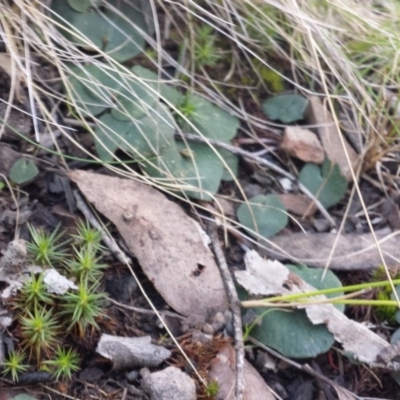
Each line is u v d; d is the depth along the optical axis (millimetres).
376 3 376
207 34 347
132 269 283
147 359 256
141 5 342
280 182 327
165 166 298
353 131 342
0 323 250
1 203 282
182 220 291
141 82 296
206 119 324
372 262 307
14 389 245
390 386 278
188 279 281
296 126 341
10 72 307
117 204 287
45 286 255
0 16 296
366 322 290
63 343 257
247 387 263
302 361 279
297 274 292
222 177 317
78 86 312
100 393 252
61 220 286
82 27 324
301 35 351
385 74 339
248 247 304
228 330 273
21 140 299
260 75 353
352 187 334
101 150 301
